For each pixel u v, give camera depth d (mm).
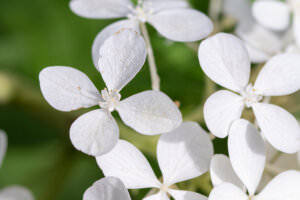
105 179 203
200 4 269
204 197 214
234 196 208
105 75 220
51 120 260
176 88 264
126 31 218
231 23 257
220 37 219
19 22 279
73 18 277
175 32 231
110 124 214
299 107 237
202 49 219
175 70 265
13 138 279
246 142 213
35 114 261
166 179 217
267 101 232
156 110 211
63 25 277
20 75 275
